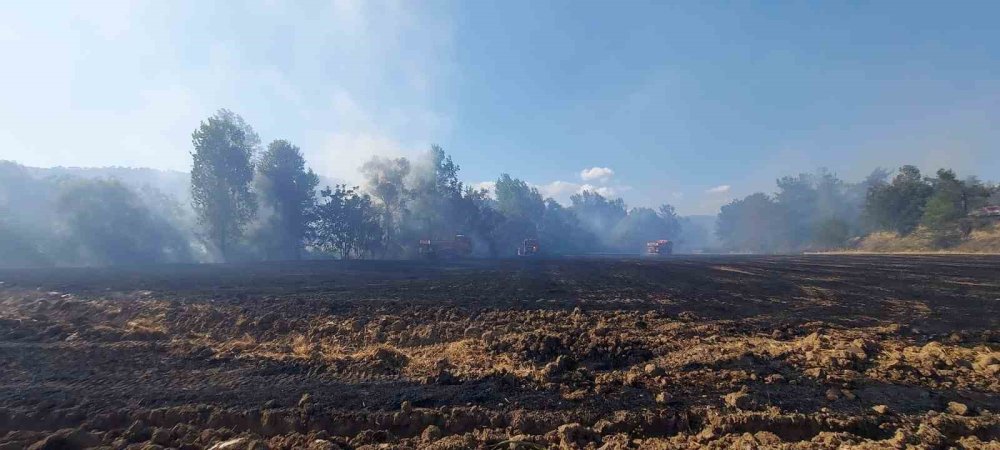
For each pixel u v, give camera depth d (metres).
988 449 4.41
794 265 30.73
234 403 5.80
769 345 8.27
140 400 5.90
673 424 5.23
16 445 4.78
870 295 14.84
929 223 52.56
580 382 6.57
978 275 20.38
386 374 7.05
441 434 5.12
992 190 51.09
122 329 10.08
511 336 9.32
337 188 56.53
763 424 5.06
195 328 10.81
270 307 13.20
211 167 48.19
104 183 45.81
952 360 7.09
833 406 5.51
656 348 8.27
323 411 5.55
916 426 4.95
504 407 5.67
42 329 9.86
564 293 16.38
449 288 18.28
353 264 40.22
